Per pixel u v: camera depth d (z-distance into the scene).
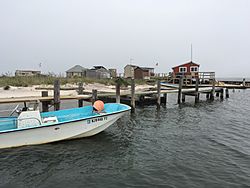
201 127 15.12
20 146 10.02
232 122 17.00
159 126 15.12
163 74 66.75
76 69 67.00
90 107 13.20
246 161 9.32
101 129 11.90
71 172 8.19
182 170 8.41
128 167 8.63
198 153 10.16
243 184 7.45
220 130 14.42
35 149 10.02
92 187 7.21
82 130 11.21
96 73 61.22
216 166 8.79
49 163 8.84
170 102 27.80
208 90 28.73
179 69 39.91
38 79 37.81
